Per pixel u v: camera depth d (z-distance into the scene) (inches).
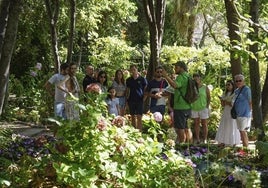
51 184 175.8
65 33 747.4
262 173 231.1
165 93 369.4
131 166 171.6
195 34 1145.4
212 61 665.6
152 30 457.4
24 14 692.1
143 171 178.1
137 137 188.5
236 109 345.7
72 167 162.4
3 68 217.0
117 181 174.2
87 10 732.7
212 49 670.5
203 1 761.0
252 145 356.8
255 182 173.8
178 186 180.4
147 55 799.7
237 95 346.9
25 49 733.3
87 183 159.3
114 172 166.7
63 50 740.0
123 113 381.1
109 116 192.9
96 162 169.9
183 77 326.6
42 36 713.6
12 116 492.1
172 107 360.5
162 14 468.8
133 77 378.9
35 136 386.9
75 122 173.0
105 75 366.3
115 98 366.0
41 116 500.1
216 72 661.9
